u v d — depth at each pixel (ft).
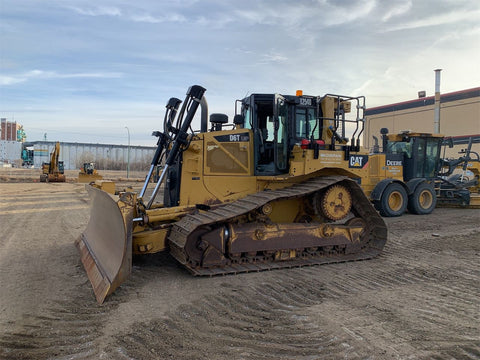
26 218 38.11
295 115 22.31
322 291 16.81
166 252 23.02
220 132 21.85
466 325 13.32
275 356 11.06
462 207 48.85
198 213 19.83
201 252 19.06
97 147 244.83
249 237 19.56
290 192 20.06
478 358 11.03
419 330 12.85
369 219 23.56
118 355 11.01
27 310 14.38
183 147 21.39
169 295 16.03
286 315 14.08
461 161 51.62
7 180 110.22
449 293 16.80
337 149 22.06
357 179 23.47
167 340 12.00
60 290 16.65
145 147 249.34
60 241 26.84
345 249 22.47
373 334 12.50
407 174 45.44
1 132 404.77
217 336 12.32
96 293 15.79
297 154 21.44
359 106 22.53
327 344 11.79
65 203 52.11
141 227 19.51
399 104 118.11
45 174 107.86
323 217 22.13
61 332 12.51
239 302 15.34
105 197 17.80
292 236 20.72
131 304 15.02
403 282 18.39
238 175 21.91
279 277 18.61
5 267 20.21
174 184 22.29
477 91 97.30
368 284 17.95
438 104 78.79
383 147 48.26
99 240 19.62
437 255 23.79
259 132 22.65
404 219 39.06
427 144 45.85
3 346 11.51
